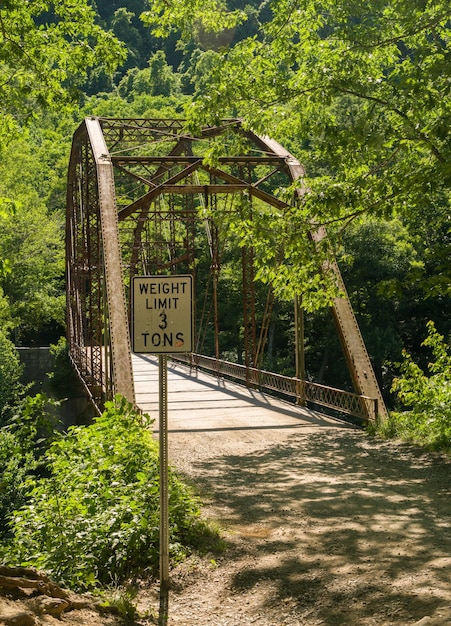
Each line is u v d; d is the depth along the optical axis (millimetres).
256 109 14469
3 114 14688
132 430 10727
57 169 79938
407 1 12031
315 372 51219
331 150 13422
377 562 7414
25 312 54188
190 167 22734
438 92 12047
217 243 31188
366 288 46688
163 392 6984
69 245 37188
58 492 9008
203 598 6883
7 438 8898
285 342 55844
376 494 10633
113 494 8711
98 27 13703
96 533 7844
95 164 22250
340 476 12078
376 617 6031
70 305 37781
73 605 5992
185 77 128000
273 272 14719
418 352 48406
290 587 6969
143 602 6797
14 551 8023
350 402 18359
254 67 14539
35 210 54500
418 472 12141
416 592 6414
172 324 6852
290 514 9688
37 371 46438
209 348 54594
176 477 10609
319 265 14156
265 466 13156
